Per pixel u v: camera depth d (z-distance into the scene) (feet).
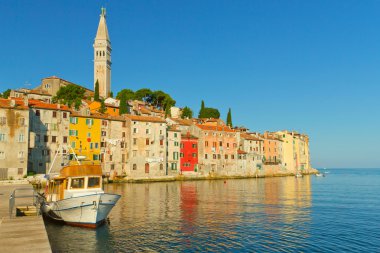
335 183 374.43
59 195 111.65
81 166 109.91
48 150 261.44
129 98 502.38
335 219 127.24
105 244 89.20
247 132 514.68
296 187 289.74
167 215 131.75
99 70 586.86
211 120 453.58
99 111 335.47
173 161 346.13
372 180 472.85
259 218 127.44
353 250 86.22
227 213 138.10
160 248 86.33
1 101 237.66
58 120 266.98
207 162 377.71
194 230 105.91
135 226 110.63
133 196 195.83
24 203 120.26
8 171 225.76
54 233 98.89
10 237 70.64
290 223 118.42
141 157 313.12
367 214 139.64
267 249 86.28
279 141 517.55
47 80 446.60
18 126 231.30
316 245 90.43
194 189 245.65
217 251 84.28
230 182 332.39
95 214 101.76
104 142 292.61
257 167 436.76
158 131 326.03
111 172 294.87
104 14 607.78
